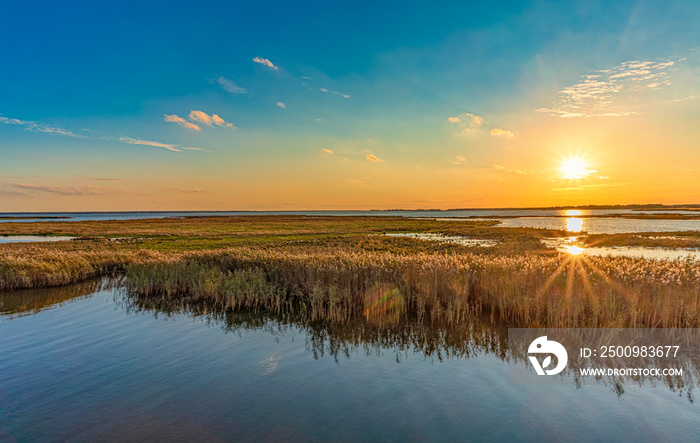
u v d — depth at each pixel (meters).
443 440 5.05
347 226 71.50
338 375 7.05
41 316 11.34
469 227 63.69
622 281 10.57
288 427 5.39
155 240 43.59
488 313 10.93
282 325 10.30
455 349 8.32
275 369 7.36
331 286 11.79
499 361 7.62
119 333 9.67
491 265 12.94
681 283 9.81
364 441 5.04
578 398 6.10
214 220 109.31
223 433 5.27
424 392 6.36
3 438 5.16
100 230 61.53
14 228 68.56
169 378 6.99
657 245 35.06
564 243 37.94
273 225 76.81
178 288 14.71
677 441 4.97
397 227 66.12
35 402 6.14
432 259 14.47
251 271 14.91
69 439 5.15
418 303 10.99
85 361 7.82
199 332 9.73
